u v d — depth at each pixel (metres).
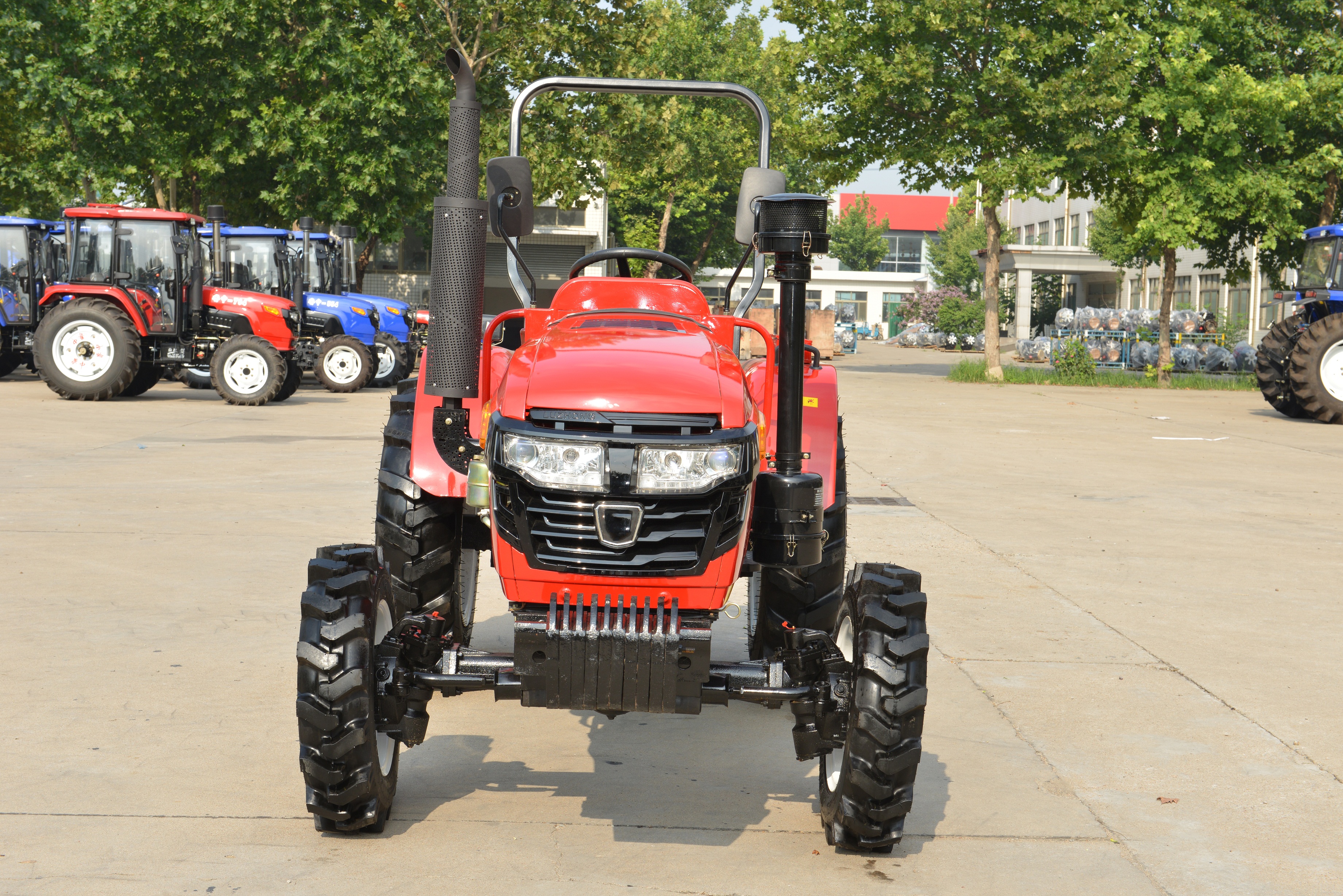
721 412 3.67
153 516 9.26
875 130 31.97
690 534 3.58
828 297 96.12
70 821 3.92
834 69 31.95
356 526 9.02
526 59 34.19
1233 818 4.23
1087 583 7.91
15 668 5.49
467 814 4.13
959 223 89.62
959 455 14.99
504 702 5.49
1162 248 30.55
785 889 3.60
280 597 6.88
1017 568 8.34
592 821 4.09
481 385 4.24
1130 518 10.53
